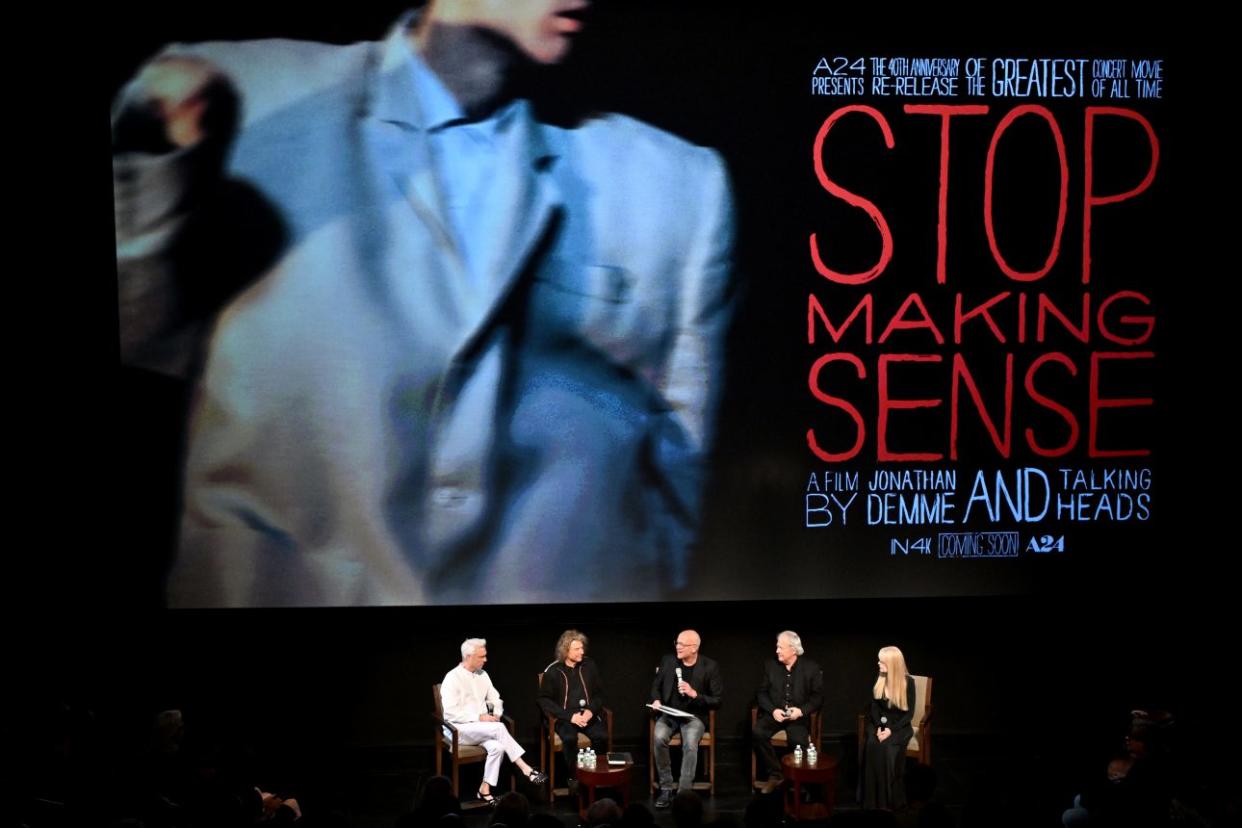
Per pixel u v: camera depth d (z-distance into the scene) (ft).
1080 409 22.88
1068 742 24.12
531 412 22.53
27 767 16.92
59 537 22.49
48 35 21.61
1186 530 23.07
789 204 22.38
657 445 22.66
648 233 22.33
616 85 22.09
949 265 22.57
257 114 21.90
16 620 22.61
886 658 22.09
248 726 23.48
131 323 22.03
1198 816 15.61
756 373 22.62
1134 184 22.53
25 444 22.34
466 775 23.18
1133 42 22.31
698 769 23.43
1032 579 23.15
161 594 22.52
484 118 22.08
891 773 21.59
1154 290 22.70
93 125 21.90
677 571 22.88
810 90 22.20
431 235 22.21
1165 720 20.92
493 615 23.63
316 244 22.12
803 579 22.99
